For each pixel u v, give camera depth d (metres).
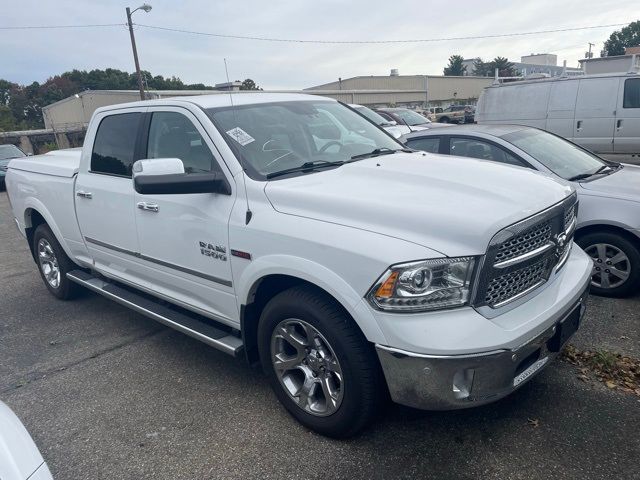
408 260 2.42
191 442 3.07
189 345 4.36
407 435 2.97
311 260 2.72
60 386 3.82
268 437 3.06
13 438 2.06
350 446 2.92
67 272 5.24
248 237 3.04
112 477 2.84
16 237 9.12
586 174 5.07
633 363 3.56
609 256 4.66
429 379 2.43
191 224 3.41
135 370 3.98
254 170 3.22
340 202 2.78
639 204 4.45
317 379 2.96
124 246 4.15
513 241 2.60
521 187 2.95
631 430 2.89
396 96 54.31
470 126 6.14
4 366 4.21
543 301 2.76
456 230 2.47
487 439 2.89
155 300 4.27
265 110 3.79
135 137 4.03
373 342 2.53
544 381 3.40
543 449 2.79
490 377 2.45
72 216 4.74
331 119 4.08
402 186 2.95
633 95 9.95
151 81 84.00
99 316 5.13
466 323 2.42
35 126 90.56
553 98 10.80
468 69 119.88
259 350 3.21
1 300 5.78
